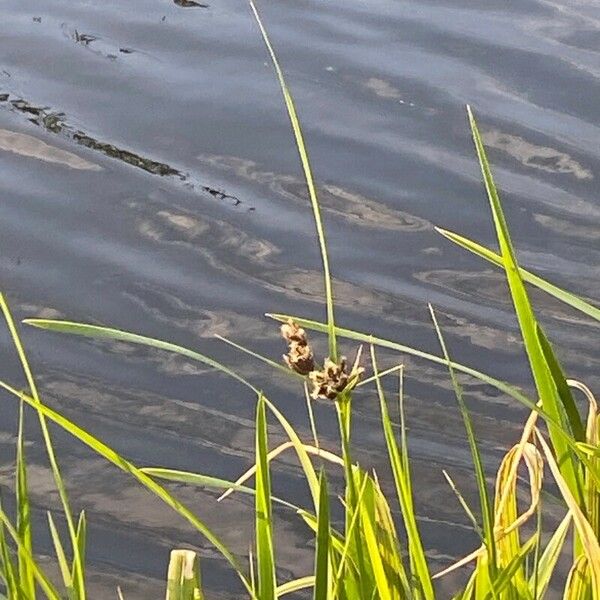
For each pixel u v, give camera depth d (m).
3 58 7.23
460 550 3.98
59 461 4.38
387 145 6.39
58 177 6.12
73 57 7.23
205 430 4.55
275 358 4.92
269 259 5.55
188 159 6.30
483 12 7.82
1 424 4.55
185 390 4.75
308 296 5.30
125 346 5.00
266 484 1.77
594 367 4.81
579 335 5.02
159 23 7.65
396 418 4.57
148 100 6.80
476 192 6.00
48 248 5.59
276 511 4.16
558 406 1.88
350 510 1.87
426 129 6.52
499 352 4.93
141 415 4.62
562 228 5.74
